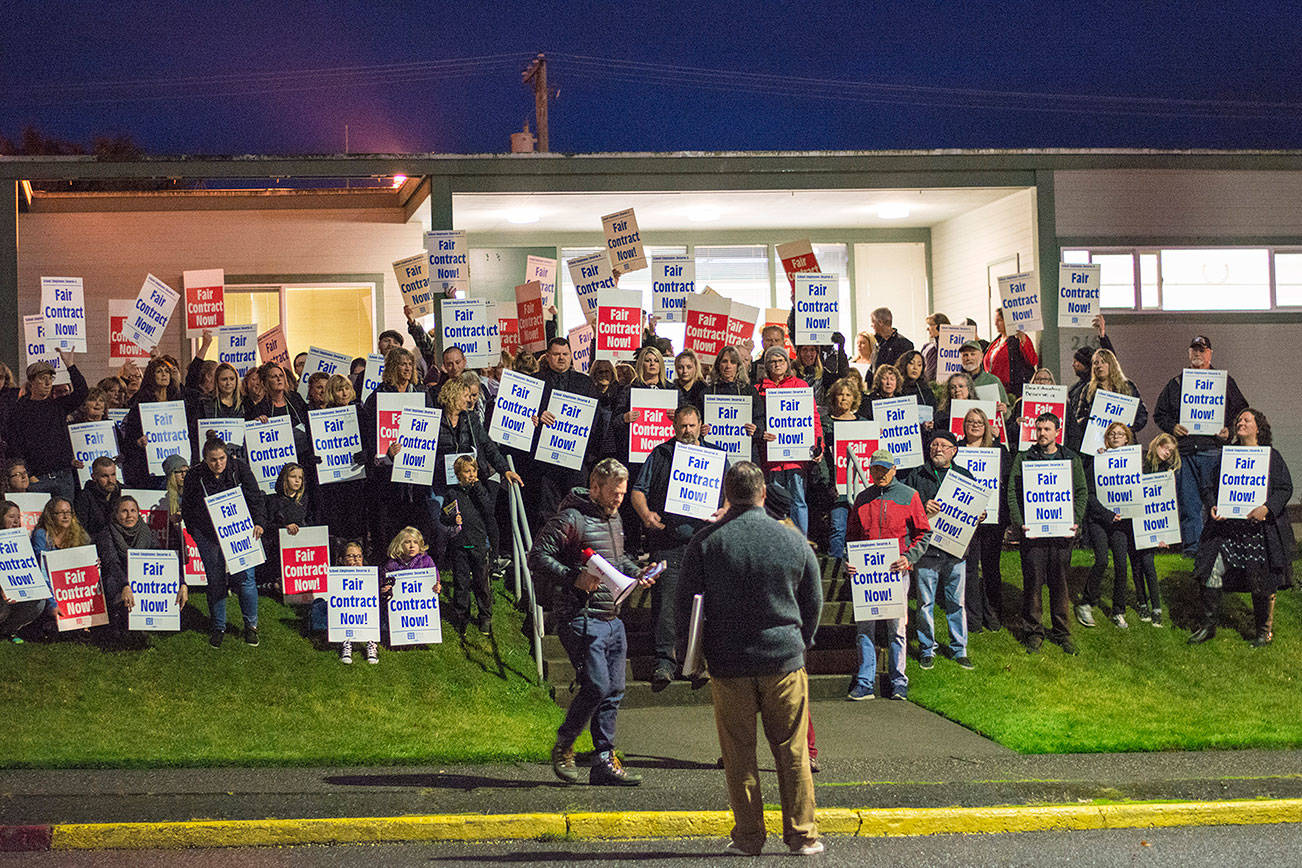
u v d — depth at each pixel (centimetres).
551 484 1257
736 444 1216
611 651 858
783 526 695
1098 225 1800
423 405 1214
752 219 1994
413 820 772
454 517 1191
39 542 1173
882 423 1274
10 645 1140
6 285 1639
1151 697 1148
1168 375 1811
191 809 794
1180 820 809
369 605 1140
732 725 688
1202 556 1287
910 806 805
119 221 1842
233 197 1873
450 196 1681
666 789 845
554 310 1560
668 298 1501
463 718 1056
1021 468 1273
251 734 1007
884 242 2094
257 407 1290
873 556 1136
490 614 1192
